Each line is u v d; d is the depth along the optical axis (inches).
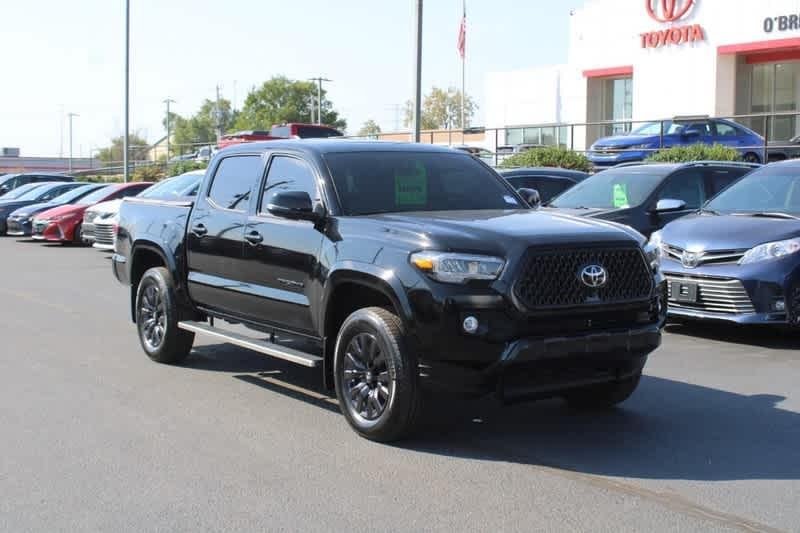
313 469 211.2
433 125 3907.5
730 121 935.0
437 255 215.0
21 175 1375.5
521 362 211.3
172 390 289.7
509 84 1704.0
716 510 184.5
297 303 257.1
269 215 273.7
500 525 176.4
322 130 1325.0
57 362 334.0
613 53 1462.8
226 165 304.7
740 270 355.3
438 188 269.6
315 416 258.4
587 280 218.8
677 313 373.1
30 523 179.0
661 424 250.4
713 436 238.5
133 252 343.6
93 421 252.8
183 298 319.0
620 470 210.5
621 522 177.9
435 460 217.8
